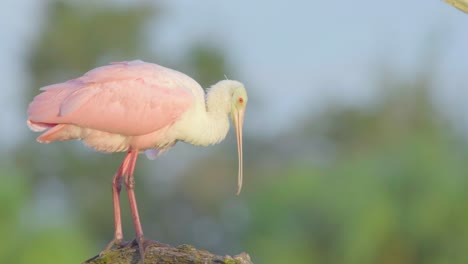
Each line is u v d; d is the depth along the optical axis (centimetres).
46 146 3322
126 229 3291
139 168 3366
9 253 2481
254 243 2669
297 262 2597
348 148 3616
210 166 3484
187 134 1263
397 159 2600
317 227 2598
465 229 2505
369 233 2511
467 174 2564
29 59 3600
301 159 3316
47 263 2495
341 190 2591
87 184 3319
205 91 1305
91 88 1212
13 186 2531
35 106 1195
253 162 3562
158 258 1107
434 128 2884
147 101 1226
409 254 2527
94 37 3647
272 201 2666
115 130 1218
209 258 1091
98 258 1122
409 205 2534
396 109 3597
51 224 2583
